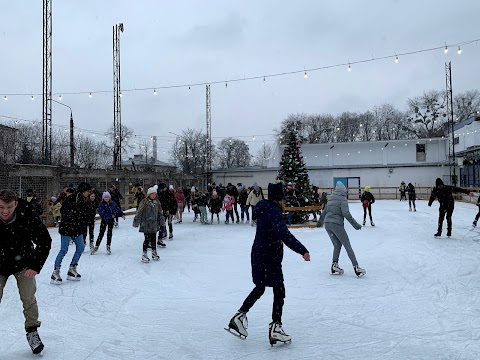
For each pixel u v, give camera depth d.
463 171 34.16
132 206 21.73
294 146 15.70
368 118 71.31
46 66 19.42
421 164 36.06
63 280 6.77
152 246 8.54
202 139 64.94
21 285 3.60
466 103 60.34
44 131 19.42
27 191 13.23
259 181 39.78
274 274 3.84
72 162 24.97
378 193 36.84
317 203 15.37
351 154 39.78
